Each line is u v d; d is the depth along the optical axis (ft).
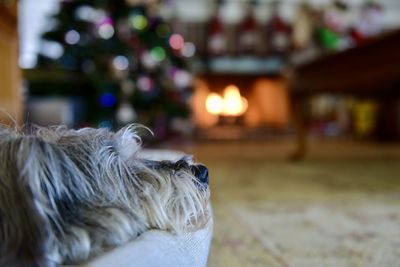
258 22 19.12
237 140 16.51
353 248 3.01
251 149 12.75
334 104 20.12
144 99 11.51
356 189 5.69
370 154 10.89
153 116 11.91
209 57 19.11
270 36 19.13
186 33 18.74
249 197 5.14
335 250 2.97
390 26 19.16
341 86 8.28
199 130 18.11
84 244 1.44
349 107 19.06
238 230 3.57
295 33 18.11
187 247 1.77
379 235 3.36
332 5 17.90
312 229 3.59
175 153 3.33
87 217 1.53
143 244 1.55
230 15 19.21
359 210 4.33
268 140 16.71
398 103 15.47
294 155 9.69
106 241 1.52
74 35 10.79
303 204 4.69
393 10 19.70
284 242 3.20
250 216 4.11
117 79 10.85
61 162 1.55
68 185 1.55
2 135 1.62
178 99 12.83
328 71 8.31
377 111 16.40
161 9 15.05
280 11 19.19
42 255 1.32
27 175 1.40
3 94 5.94
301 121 9.71
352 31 15.65
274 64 19.40
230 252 2.95
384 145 13.87
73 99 10.84
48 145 1.57
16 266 1.30
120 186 1.73
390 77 6.82
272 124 19.71
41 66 10.78
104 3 10.98
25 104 8.77
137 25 11.76
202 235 1.89
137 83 11.50
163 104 12.05
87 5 10.85
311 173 7.43
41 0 15.02
